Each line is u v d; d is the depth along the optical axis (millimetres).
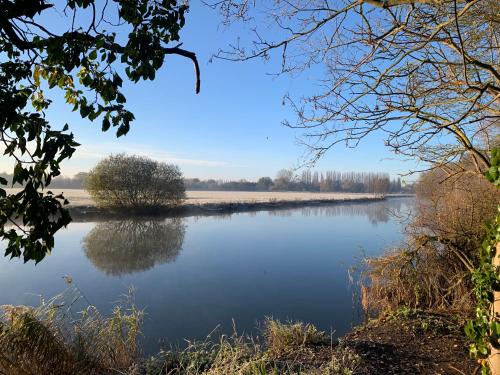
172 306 9188
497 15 3705
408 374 4566
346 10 3160
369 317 8086
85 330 5164
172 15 1991
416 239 8273
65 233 21375
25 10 1691
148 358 5418
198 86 2135
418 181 7633
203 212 37312
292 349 5238
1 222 1744
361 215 36406
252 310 8945
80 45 1871
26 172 1752
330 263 13938
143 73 1921
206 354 5117
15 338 4129
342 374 4238
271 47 3324
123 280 11570
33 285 10836
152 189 31922
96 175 30266
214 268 13219
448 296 7863
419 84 3969
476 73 4422
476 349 3182
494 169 2604
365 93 3604
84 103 2111
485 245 3188
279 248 17234
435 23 3799
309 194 86188
